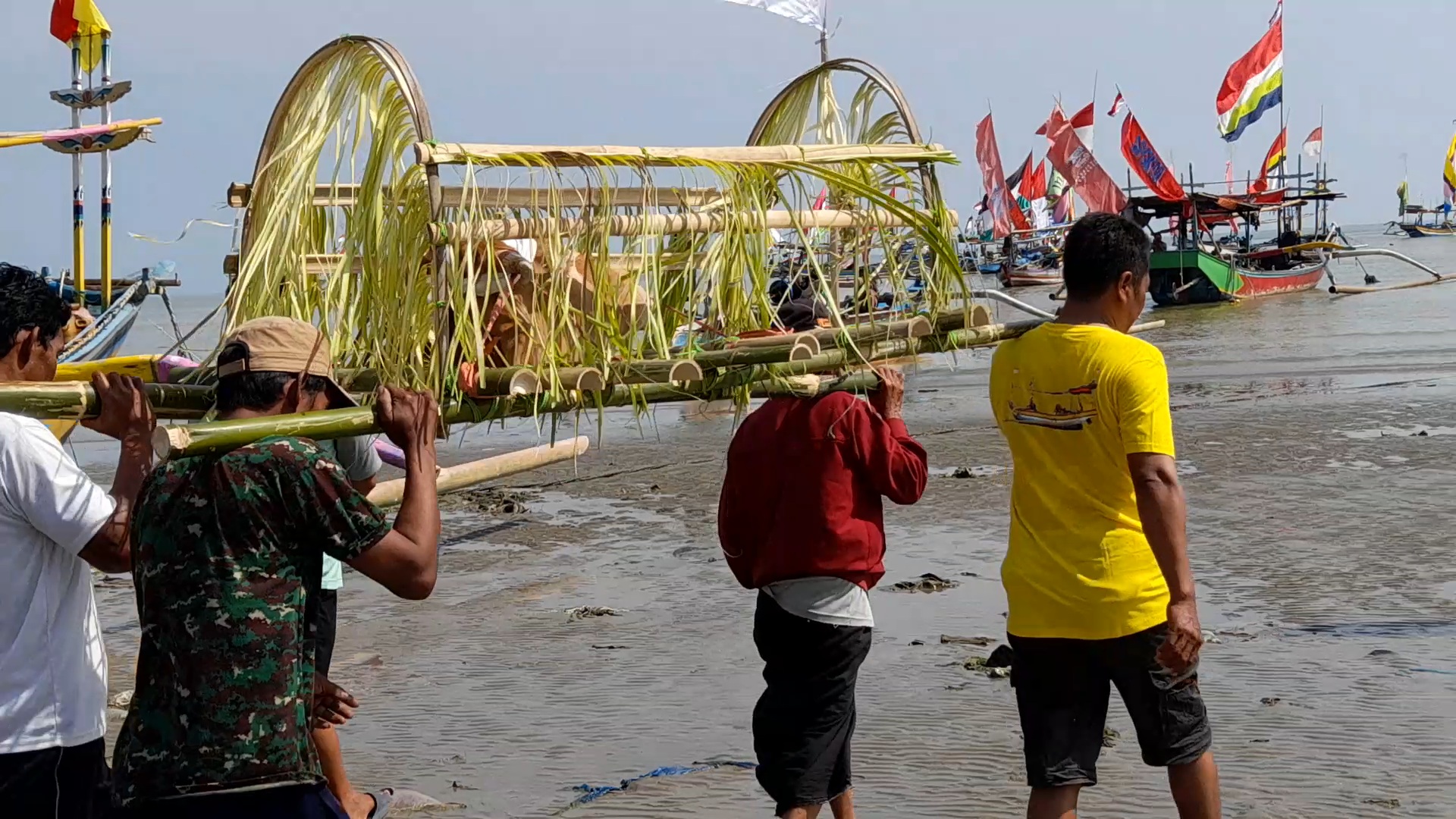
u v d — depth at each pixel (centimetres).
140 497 314
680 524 1081
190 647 300
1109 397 363
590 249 388
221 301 402
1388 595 762
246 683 300
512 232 370
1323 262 4828
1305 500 1059
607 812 489
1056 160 4344
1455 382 1792
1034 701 383
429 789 519
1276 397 1747
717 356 398
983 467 1300
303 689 310
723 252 416
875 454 429
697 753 553
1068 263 386
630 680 661
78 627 340
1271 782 493
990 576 853
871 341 419
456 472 799
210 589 301
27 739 329
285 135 418
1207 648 671
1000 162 4841
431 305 360
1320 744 529
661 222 400
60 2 1645
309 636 312
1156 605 369
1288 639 682
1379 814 461
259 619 302
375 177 380
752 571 448
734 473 447
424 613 816
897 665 659
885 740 555
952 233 458
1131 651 369
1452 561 836
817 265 426
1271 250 4925
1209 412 1623
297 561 309
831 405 432
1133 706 374
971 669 645
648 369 385
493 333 387
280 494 304
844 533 428
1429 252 8812
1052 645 377
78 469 333
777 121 530
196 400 360
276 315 401
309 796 309
